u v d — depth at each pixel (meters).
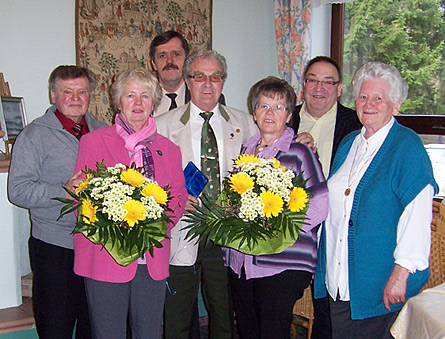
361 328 1.84
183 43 2.79
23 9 2.99
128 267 1.78
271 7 3.94
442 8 3.14
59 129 2.06
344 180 1.85
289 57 3.71
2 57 2.96
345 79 3.78
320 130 2.48
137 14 3.34
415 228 1.63
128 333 2.53
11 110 2.76
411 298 1.51
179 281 2.20
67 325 2.08
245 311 2.07
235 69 3.85
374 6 3.52
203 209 1.90
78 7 3.12
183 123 2.25
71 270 2.06
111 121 3.32
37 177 2.01
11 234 2.55
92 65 3.22
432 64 3.22
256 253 1.75
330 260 1.89
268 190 1.72
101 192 1.61
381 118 1.75
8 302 2.59
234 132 2.29
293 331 2.98
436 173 3.20
